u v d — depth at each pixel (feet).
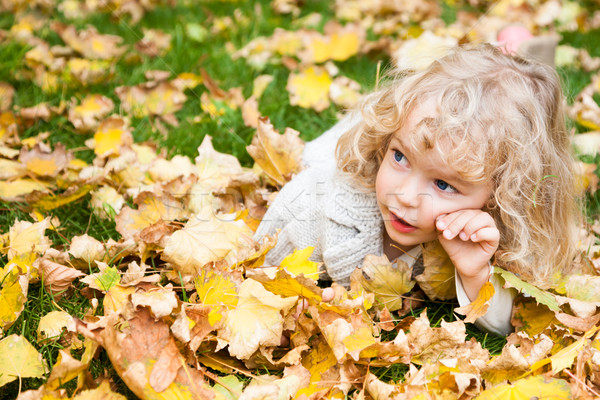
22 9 9.48
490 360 4.30
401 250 4.99
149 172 6.19
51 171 6.17
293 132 6.00
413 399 3.78
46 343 4.30
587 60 8.77
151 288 4.40
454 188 4.25
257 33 9.84
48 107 7.30
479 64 4.48
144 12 10.12
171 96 7.48
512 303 4.71
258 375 4.21
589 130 7.16
